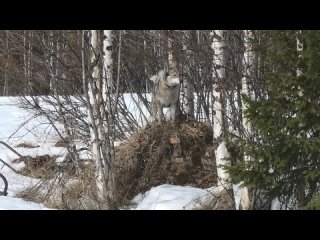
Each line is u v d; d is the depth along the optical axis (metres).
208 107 19.69
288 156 12.45
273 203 14.52
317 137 12.49
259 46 13.52
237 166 12.66
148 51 22.89
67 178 17.34
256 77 14.77
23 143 24.27
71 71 20.72
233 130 15.64
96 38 16.39
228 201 14.81
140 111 22.22
